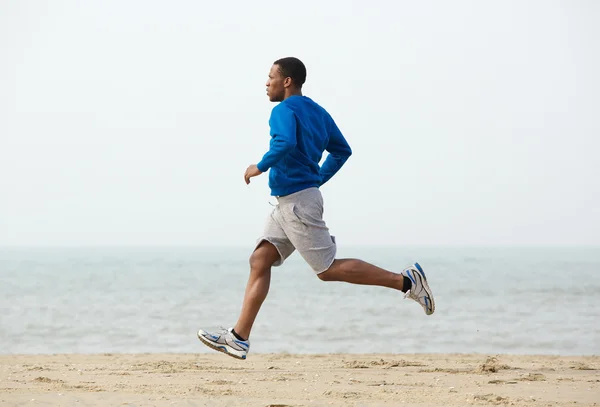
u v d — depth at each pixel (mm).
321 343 17078
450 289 38094
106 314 24328
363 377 8453
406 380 8125
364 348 16094
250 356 12328
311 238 5996
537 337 17984
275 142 5773
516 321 21922
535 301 29969
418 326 20625
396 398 6543
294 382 7902
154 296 32875
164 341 17375
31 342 17219
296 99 6148
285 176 6020
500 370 9359
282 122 5852
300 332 19219
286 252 6191
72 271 65125
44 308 26422
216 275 57000
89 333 19031
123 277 52719
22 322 21625
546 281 46781
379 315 23828
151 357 12133
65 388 7227
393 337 18109
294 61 6277
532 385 7559
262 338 18000
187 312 25109
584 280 48031
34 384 7598
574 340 17344
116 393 6797
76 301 29969
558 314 24250
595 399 6492
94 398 6363
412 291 6078
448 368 9609
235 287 40000
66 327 20375
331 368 9750
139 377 8438
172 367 9859
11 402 6062
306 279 48219
